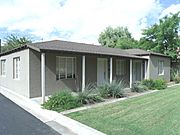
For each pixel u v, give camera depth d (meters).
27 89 13.30
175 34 29.53
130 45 38.22
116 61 18.92
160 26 29.72
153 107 10.15
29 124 7.62
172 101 11.73
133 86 15.95
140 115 8.65
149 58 21.39
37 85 13.46
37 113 9.24
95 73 17.14
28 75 13.15
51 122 7.93
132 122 7.68
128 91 15.81
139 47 32.28
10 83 16.67
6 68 17.67
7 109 9.93
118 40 44.12
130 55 19.08
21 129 7.03
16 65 15.57
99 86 13.52
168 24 29.44
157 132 6.55
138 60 21.09
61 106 9.88
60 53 13.11
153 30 30.45
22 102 11.66
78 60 15.74
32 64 13.26
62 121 8.01
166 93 15.02
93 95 11.55
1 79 19.33
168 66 25.89
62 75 14.77
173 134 6.36
